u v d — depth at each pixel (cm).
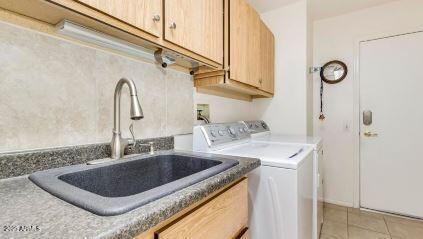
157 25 88
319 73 264
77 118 90
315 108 266
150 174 102
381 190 234
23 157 71
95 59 97
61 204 48
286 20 230
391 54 229
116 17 73
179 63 134
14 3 67
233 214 82
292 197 106
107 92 101
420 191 217
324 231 193
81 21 79
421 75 217
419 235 185
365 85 242
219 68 136
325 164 262
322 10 243
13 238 34
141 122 117
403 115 225
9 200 50
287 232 107
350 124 249
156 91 126
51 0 60
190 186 60
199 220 64
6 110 71
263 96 237
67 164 83
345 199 252
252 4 226
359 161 245
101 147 95
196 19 111
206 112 170
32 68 77
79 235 35
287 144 162
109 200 47
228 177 73
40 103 79
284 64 231
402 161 225
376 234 187
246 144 163
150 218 44
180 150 124
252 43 173
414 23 220
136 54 107
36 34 78
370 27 239
